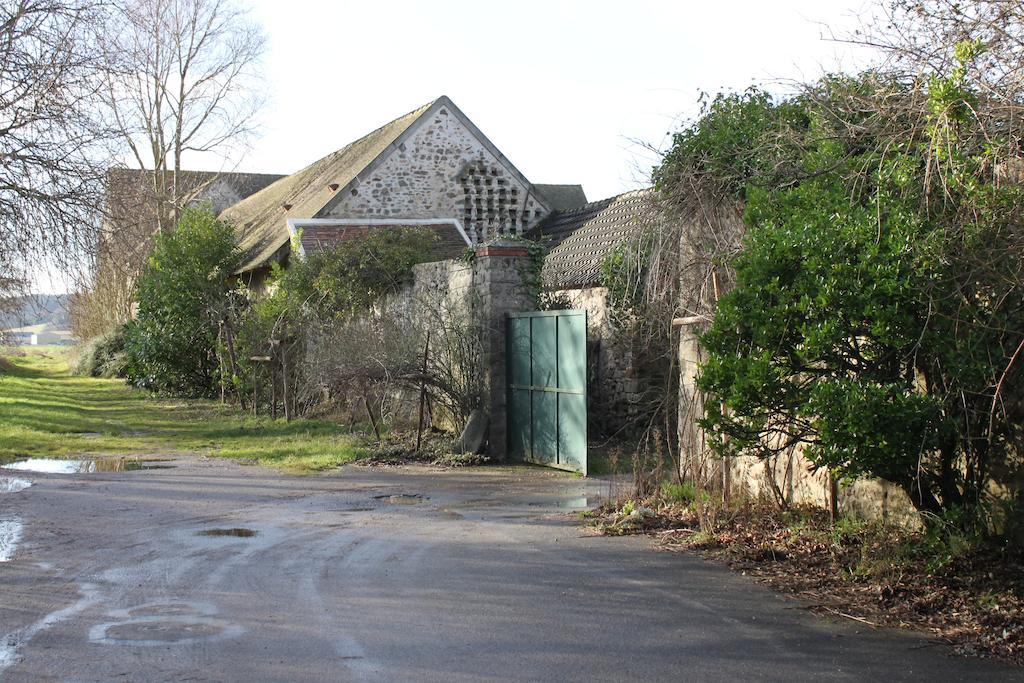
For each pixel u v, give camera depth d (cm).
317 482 1200
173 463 1370
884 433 591
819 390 590
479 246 1459
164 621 605
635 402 1478
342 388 1559
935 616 605
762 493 913
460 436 1428
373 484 1186
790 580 698
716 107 957
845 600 645
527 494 1110
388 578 714
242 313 2238
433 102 2491
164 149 3809
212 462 1381
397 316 1605
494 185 2534
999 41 561
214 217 2658
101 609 631
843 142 789
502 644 563
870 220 627
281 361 1939
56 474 1245
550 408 1325
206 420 2014
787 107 906
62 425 1861
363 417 1673
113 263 1659
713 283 902
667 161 957
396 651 550
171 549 811
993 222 574
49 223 1476
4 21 1437
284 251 2350
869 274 603
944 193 600
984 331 591
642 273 1234
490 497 1088
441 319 1540
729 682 503
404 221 2414
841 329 612
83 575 721
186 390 2611
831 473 666
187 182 4269
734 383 620
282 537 862
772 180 860
